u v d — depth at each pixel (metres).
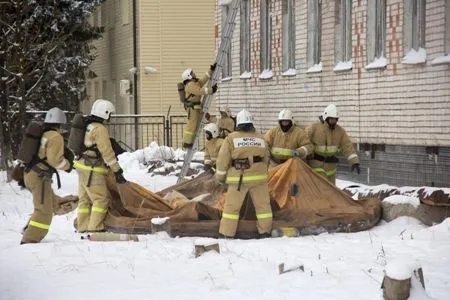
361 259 26.67
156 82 90.88
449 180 40.69
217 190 39.62
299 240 31.42
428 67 42.00
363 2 48.41
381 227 34.00
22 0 58.66
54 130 31.95
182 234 32.75
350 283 23.06
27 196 47.91
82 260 27.59
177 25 90.88
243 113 32.62
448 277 23.62
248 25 68.06
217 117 73.69
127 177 59.94
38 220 31.88
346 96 50.56
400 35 44.41
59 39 67.75
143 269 25.84
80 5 79.56
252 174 32.19
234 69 69.62
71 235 33.94
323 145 38.62
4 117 62.41
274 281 23.59
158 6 90.56
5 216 40.19
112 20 102.69
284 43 60.19
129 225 33.31
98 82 112.06
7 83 62.19
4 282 24.77
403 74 44.28
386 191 36.25
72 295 22.77
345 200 34.94
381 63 46.41
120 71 99.06
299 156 37.12
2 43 59.78
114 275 25.08
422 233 31.06
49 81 82.62
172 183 54.94
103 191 33.66
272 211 33.59
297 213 33.44
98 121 33.53
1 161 60.97
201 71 91.38
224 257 27.28
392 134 45.53
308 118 56.03
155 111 90.88
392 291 19.70
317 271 24.77
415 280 19.95
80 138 33.44
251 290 22.50
